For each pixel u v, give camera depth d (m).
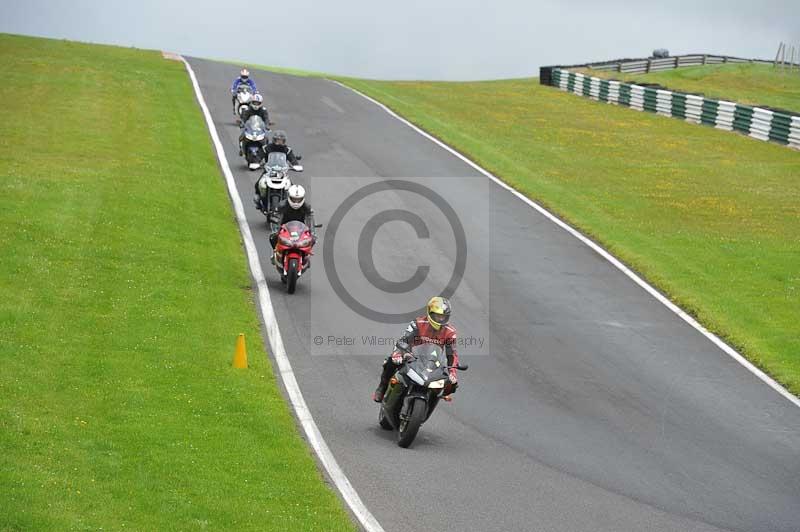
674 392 55.62
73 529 31.19
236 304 64.19
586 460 45.06
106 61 173.12
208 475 38.00
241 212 89.12
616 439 48.09
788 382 57.97
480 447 45.75
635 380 57.09
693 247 88.94
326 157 114.62
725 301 72.81
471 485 40.81
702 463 45.88
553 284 75.31
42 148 103.06
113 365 49.81
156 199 86.75
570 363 59.22
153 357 52.00
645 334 65.50
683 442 48.41
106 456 38.53
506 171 114.50
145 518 33.22
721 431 50.34
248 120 108.50
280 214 70.62
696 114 166.25
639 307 71.19
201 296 64.31
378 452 43.78
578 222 93.88
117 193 86.69
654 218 100.12
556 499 40.12
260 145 104.75
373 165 112.25
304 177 104.00
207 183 97.06
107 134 113.38
